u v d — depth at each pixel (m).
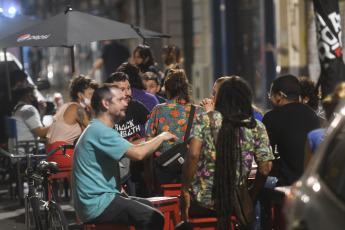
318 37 14.84
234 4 37.59
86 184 9.99
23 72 19.14
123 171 12.78
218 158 9.49
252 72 36.41
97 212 9.98
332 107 9.30
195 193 9.76
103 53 27.86
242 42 37.28
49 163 11.36
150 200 11.45
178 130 12.02
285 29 31.89
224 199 9.51
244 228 9.72
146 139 12.23
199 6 40.28
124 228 10.47
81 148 10.04
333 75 14.67
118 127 13.34
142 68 19.53
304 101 13.12
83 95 14.78
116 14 61.12
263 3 33.81
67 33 15.49
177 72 12.20
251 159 9.66
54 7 60.44
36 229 11.47
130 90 13.54
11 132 16.66
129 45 51.91
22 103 17.56
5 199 18.75
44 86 21.50
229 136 9.45
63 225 10.73
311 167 6.79
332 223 5.71
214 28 38.59
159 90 18.84
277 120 10.60
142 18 51.25
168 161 11.79
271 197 11.14
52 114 20.17
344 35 27.91
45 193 11.41
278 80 10.76
